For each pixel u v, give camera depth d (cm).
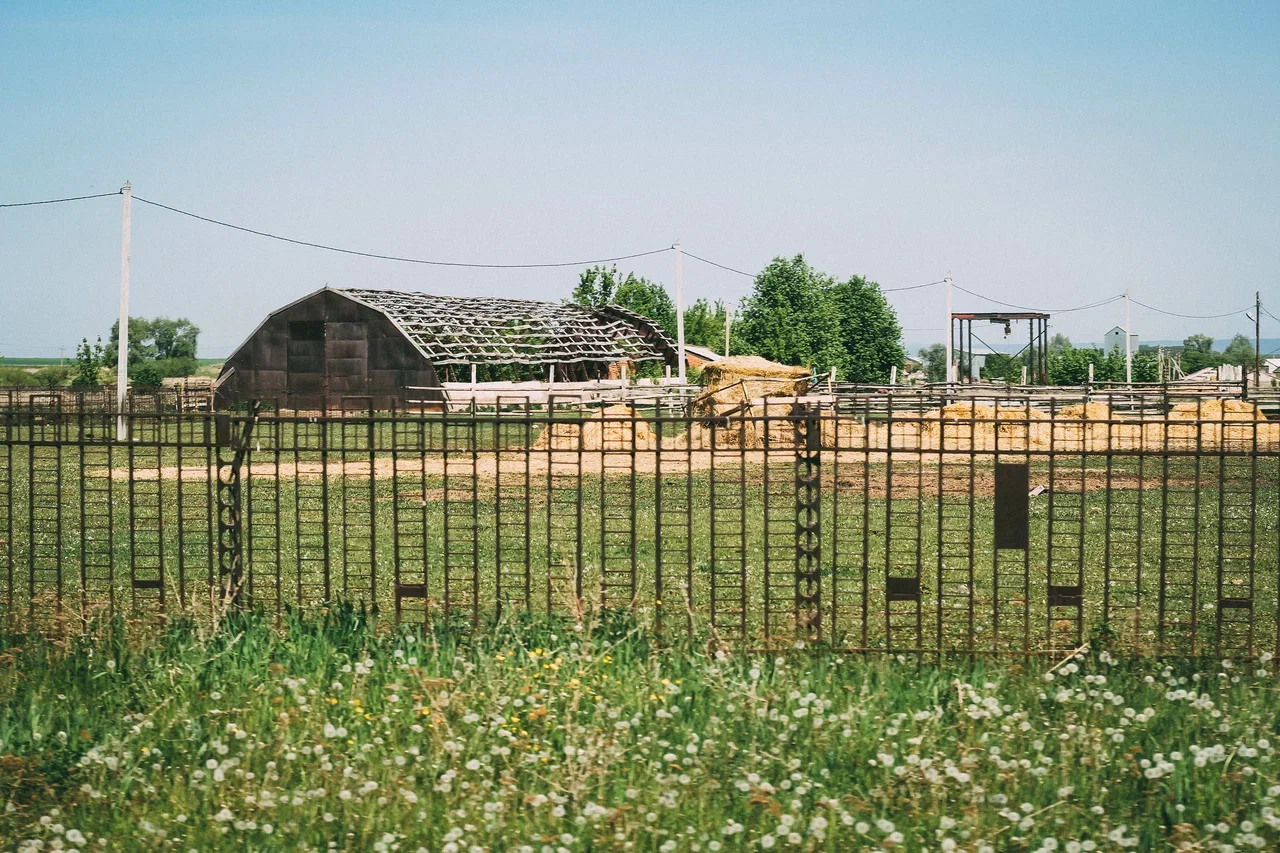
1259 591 1273
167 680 852
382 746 749
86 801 674
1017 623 1124
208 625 943
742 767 710
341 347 5828
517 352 6353
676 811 655
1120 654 918
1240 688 839
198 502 2041
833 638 950
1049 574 929
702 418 946
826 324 7938
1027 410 917
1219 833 629
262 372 5919
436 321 6106
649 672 868
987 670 884
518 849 602
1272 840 628
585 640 885
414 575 1341
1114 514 1877
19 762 702
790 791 690
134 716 791
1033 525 1759
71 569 1402
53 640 952
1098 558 1480
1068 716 791
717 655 887
